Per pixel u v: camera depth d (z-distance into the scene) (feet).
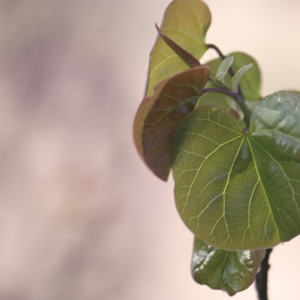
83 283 5.37
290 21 5.21
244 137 2.85
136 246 5.38
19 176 5.55
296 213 2.83
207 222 2.85
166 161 2.86
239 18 5.32
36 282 5.38
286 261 5.02
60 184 5.52
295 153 2.81
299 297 4.97
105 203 5.47
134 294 5.32
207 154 2.85
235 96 2.91
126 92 5.56
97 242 5.42
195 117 2.83
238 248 2.85
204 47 3.12
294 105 2.82
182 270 5.27
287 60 5.24
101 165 5.52
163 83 2.76
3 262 5.42
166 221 5.38
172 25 3.05
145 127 2.81
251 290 5.06
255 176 2.85
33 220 5.50
